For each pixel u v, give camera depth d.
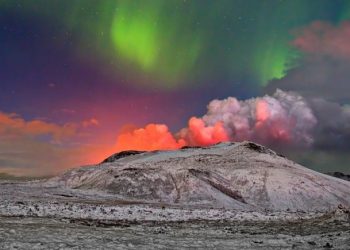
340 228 31.22
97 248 19.73
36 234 23.67
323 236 26.58
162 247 21.08
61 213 40.41
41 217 36.12
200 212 48.09
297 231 30.81
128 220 39.50
